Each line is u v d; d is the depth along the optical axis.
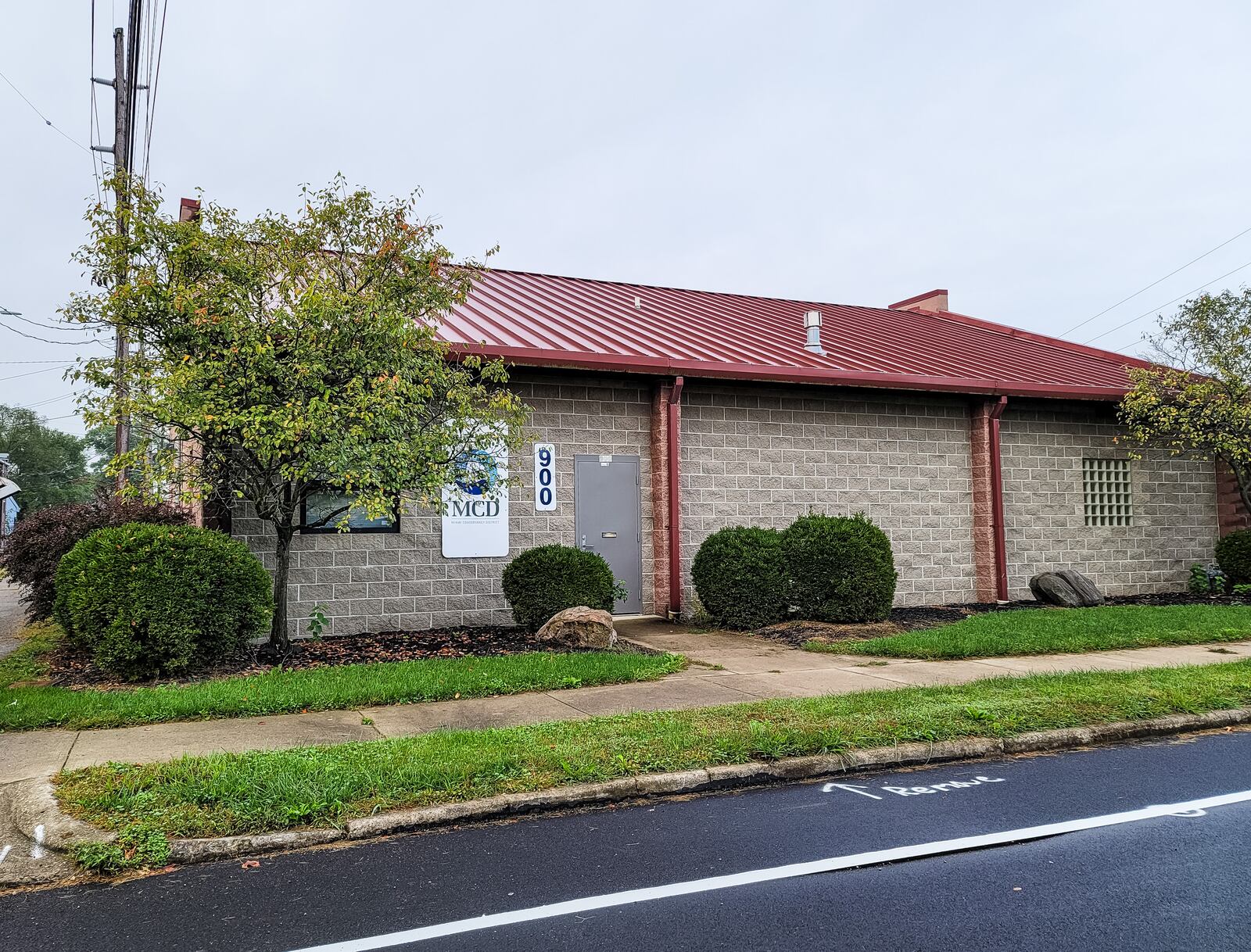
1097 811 5.65
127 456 9.66
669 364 13.97
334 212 10.52
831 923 4.06
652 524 14.48
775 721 7.30
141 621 9.09
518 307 17.23
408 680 8.90
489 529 13.23
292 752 6.38
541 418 13.77
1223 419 16.91
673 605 14.03
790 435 15.38
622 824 5.50
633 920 4.11
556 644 11.31
